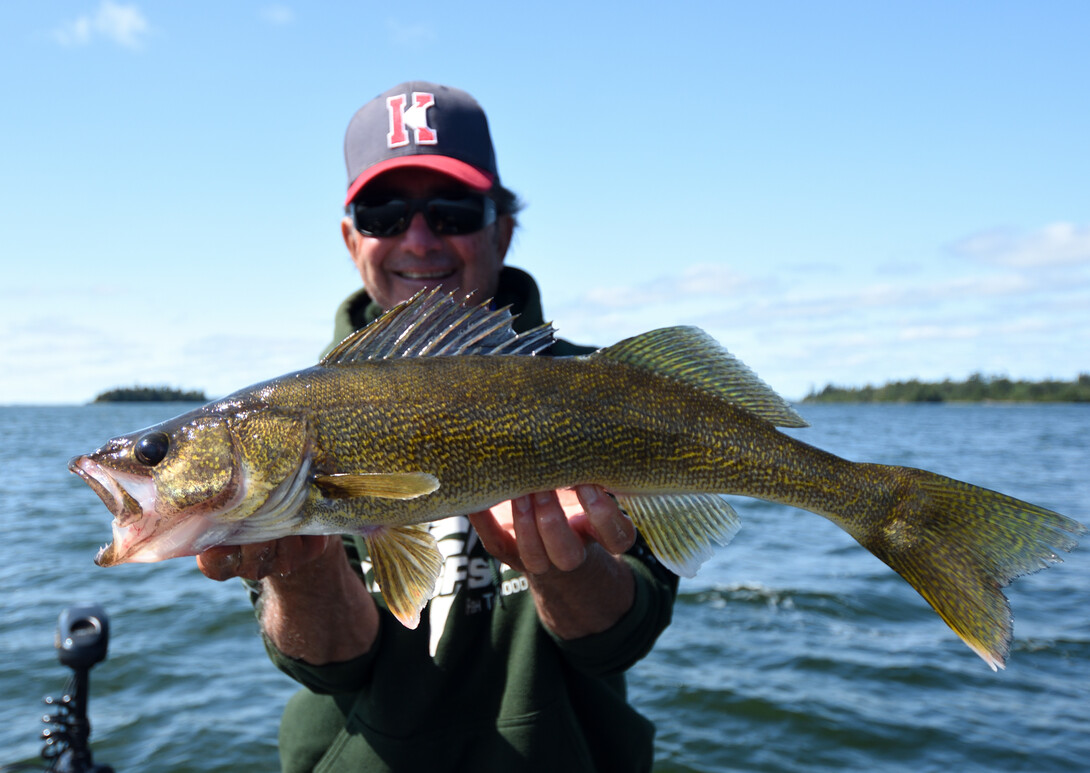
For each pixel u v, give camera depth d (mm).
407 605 651
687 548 711
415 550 665
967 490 691
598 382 693
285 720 845
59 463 6645
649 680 1579
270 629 743
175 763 1300
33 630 1860
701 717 1438
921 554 698
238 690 1560
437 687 744
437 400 660
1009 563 665
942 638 1792
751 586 2195
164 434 647
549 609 703
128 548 641
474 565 778
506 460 663
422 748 734
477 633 764
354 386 659
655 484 703
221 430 644
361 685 763
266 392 658
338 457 647
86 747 697
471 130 904
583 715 783
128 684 1579
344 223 987
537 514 660
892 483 713
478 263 902
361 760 743
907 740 1350
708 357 724
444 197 876
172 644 1782
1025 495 4160
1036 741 1337
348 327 920
